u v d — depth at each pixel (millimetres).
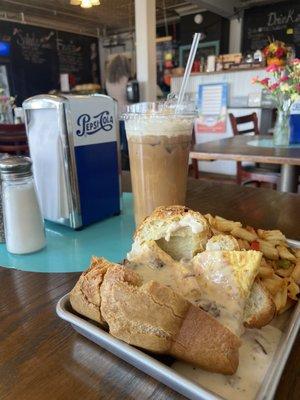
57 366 391
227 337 349
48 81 5715
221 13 4426
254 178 2393
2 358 405
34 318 482
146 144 714
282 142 2152
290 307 460
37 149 812
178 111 711
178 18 5203
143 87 3562
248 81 3885
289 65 2164
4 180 671
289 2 4238
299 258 556
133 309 365
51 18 5230
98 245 739
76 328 435
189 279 418
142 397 348
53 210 835
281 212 924
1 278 605
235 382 349
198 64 4422
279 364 350
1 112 3184
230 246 457
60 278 602
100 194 870
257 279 432
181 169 749
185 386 321
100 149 846
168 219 499
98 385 364
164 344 359
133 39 5996
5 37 5062
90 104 797
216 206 992
